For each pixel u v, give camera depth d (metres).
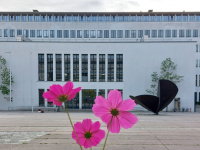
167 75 37.09
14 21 49.69
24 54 39.38
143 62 38.84
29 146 4.90
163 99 22.11
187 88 38.34
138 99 22.41
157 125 8.94
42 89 39.41
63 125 8.91
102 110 1.29
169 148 4.70
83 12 51.22
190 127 8.25
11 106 39.16
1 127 8.28
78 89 1.28
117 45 39.12
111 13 51.25
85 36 49.72
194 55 38.41
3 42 39.12
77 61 39.88
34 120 11.76
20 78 39.34
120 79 39.50
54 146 4.88
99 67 39.66
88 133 1.38
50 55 39.84
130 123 1.25
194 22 49.47
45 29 49.84
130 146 4.87
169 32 49.41
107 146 4.86
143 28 49.28
